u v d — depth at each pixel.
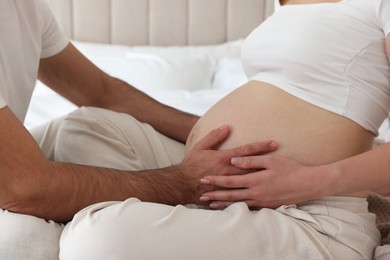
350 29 1.08
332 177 1.00
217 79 2.89
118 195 1.06
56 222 1.04
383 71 1.08
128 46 3.22
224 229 0.94
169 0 3.24
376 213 1.23
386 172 0.98
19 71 1.31
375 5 1.08
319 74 1.08
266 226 0.96
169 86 2.79
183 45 3.29
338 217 1.02
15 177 0.98
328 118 1.07
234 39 3.29
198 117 1.49
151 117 1.51
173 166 1.15
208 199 1.07
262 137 1.10
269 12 3.24
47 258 0.94
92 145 1.25
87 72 1.56
